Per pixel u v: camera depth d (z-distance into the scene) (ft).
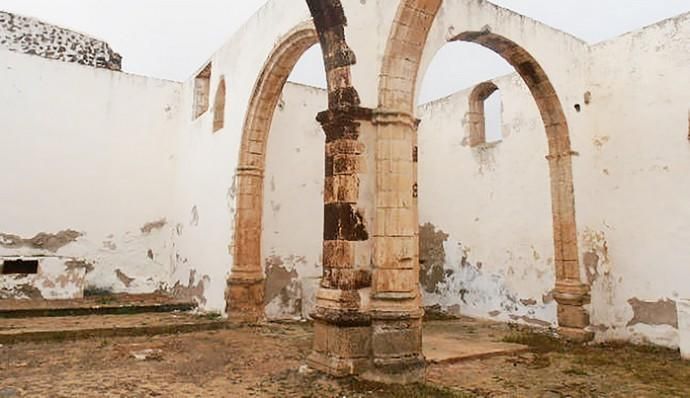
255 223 30.37
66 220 38.22
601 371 20.38
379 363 17.22
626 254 27.30
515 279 33.86
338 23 19.35
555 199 28.22
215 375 18.15
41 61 38.42
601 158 28.84
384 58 19.40
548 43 27.81
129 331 25.99
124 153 41.06
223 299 30.71
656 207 26.22
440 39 22.71
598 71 29.40
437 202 41.01
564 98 28.12
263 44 29.48
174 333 26.73
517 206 34.14
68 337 24.62
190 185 38.78
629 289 27.04
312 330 28.19
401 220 18.45
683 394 17.30
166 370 18.84
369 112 19.02
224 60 34.96
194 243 36.76
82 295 35.01
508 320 34.06
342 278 18.01
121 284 39.75
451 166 39.99
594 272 27.84
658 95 26.58
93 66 41.96
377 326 17.67
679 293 24.97
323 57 20.17
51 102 38.50
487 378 18.88
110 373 18.29
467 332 29.84
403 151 18.95
